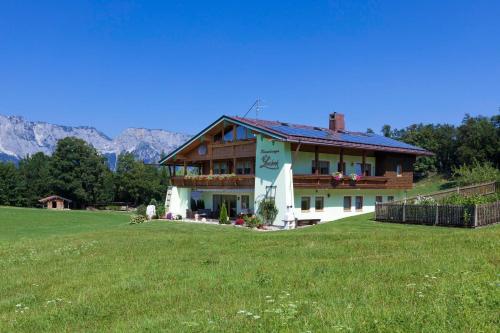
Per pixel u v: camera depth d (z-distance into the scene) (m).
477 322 6.70
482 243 14.79
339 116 45.44
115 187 104.50
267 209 35.53
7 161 103.81
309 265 12.72
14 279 13.99
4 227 41.34
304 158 37.44
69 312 9.65
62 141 101.12
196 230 28.77
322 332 6.63
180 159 46.00
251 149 38.28
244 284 10.88
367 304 8.09
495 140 71.94
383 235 18.97
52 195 100.56
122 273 13.52
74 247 20.38
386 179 42.84
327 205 39.00
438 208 24.72
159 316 8.76
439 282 9.47
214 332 7.21
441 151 83.94
